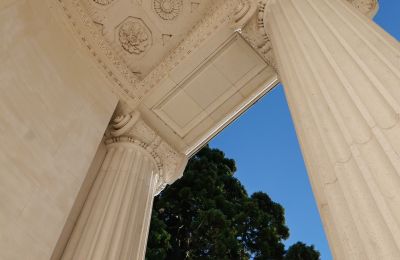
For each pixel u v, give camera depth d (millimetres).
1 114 11906
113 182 16109
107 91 18594
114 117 19016
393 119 6414
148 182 17531
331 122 7637
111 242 13594
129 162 17312
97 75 18453
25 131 12641
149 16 20469
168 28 20562
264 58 18594
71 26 17844
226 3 18969
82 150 15219
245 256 42531
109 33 19859
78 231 14078
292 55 10633
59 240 13602
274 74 19828
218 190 51469
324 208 7023
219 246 41000
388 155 5977
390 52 7992
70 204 13430
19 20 14180
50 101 14523
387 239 5211
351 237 5883
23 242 10977
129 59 20312
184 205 47781
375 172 5984
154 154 18859
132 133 18625
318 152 7605
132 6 20203
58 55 16203
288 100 10234
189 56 19578
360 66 8031
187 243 42281
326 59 9062
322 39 9836
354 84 7730
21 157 12070
